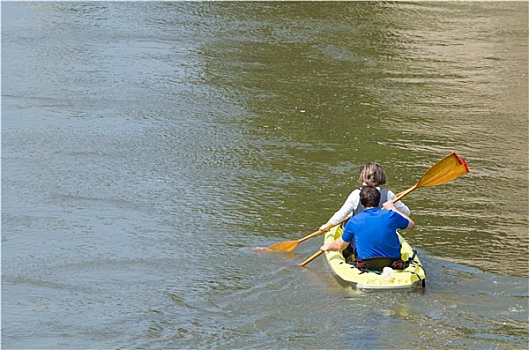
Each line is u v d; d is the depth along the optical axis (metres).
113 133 30.31
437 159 28.23
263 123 31.84
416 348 15.71
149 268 19.95
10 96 34.00
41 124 30.98
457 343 15.88
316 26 47.53
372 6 52.72
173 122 31.69
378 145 29.58
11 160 27.33
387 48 43.62
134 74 37.78
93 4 50.53
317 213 23.56
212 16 48.78
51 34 43.66
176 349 16.00
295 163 27.66
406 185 25.77
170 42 43.31
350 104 34.47
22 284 19.06
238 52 41.94
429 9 52.66
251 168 27.14
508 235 21.95
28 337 16.56
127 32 44.78
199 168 27.08
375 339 16.06
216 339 16.36
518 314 17.19
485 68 40.56
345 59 41.31
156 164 27.36
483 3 54.72
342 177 26.41
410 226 18.55
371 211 18.58
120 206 23.89
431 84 37.66
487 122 32.50
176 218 23.08
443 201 24.42
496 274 19.38
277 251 20.89
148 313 17.59
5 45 41.28
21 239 21.58
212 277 19.41
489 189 25.50
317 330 16.56
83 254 20.75
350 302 17.69
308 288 18.56
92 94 34.75
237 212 23.55
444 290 18.31
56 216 23.12
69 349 16.06
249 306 17.80
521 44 45.12
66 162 27.31
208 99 34.66
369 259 18.45
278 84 37.09
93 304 18.05
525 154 28.95
